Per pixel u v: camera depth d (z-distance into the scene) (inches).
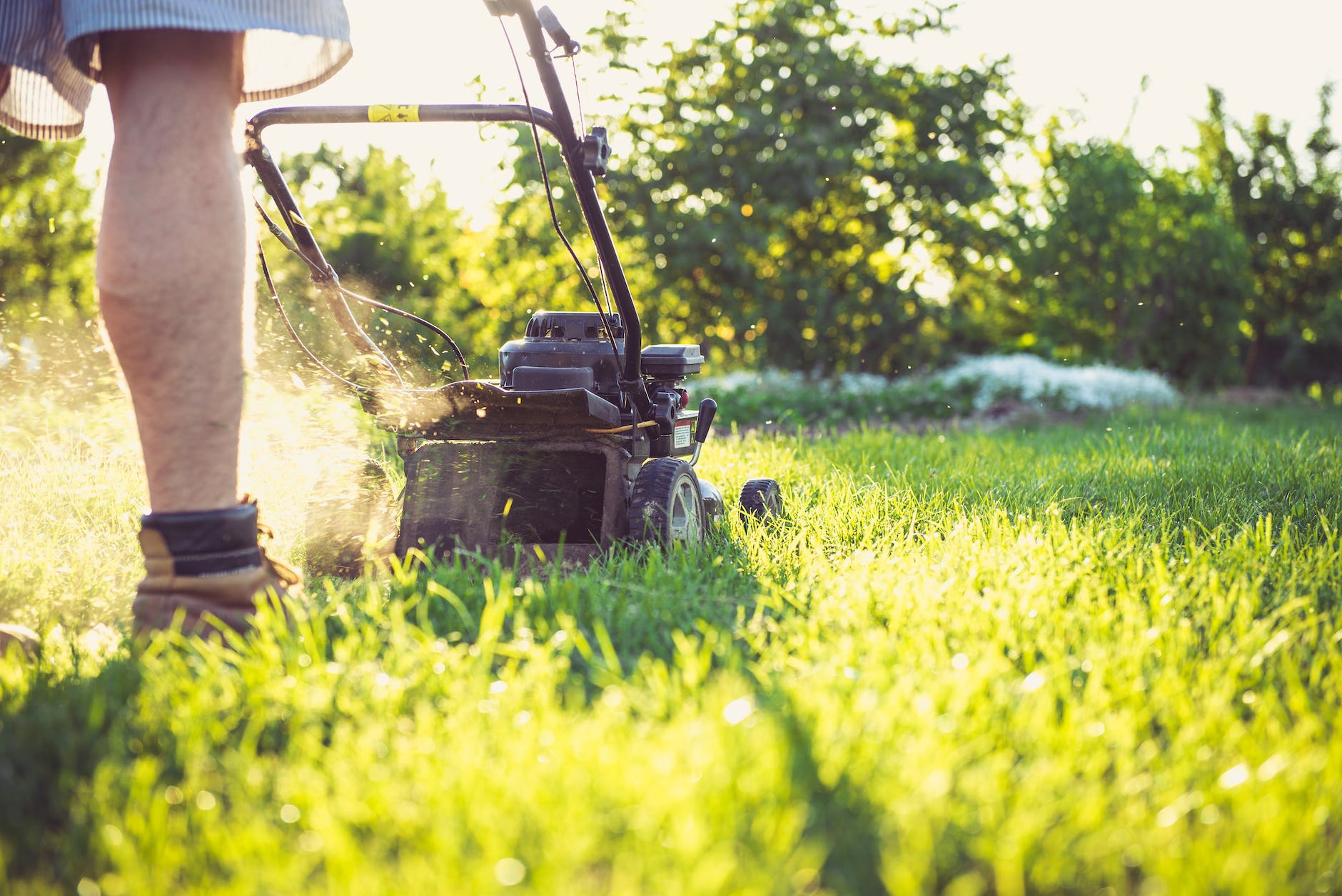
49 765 89.4
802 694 93.9
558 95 159.9
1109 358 924.6
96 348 196.2
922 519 207.0
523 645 111.8
